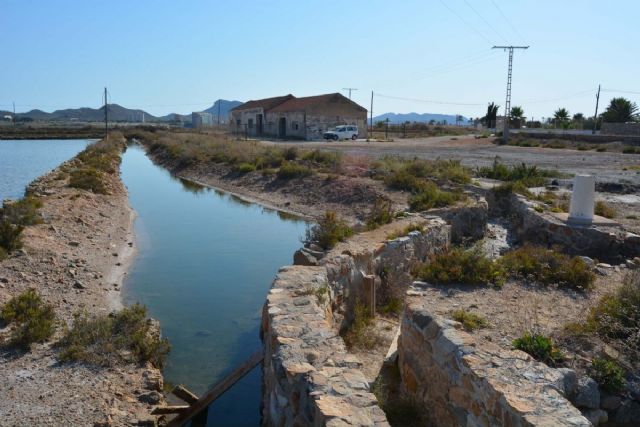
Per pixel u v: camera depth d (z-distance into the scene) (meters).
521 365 5.75
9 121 192.12
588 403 5.86
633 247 13.24
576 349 6.82
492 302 8.55
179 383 8.94
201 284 14.37
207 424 7.96
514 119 96.31
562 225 14.68
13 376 7.93
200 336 10.92
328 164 32.47
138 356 8.80
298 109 70.38
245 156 38.78
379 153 43.69
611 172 28.83
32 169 46.25
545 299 8.77
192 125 167.12
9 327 9.45
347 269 10.21
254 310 12.46
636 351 6.57
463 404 5.91
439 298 8.70
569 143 55.16
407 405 7.04
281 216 24.56
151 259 16.81
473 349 6.10
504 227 18.70
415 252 12.77
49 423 6.79
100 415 7.04
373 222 14.39
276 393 6.20
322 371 5.63
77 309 11.11
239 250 18.17
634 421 6.03
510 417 4.93
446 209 16.97
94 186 27.11
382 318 10.38
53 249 14.91
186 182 38.56
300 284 8.62
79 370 8.20
